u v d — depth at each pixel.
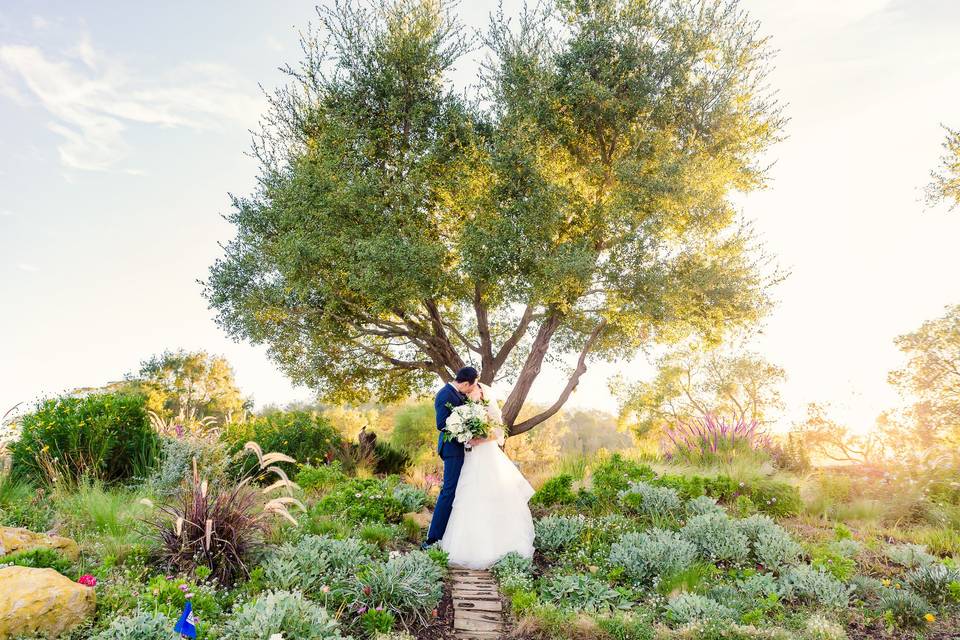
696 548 5.86
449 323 15.75
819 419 12.27
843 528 6.36
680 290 12.27
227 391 23.25
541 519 6.96
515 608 4.54
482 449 6.04
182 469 6.73
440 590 4.90
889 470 8.88
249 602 3.86
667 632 4.18
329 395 15.04
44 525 5.57
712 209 13.09
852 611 4.75
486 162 12.54
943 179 13.95
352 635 4.00
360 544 5.38
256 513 5.51
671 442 12.36
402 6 14.03
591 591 4.90
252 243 13.46
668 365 21.48
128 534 5.18
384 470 12.85
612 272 11.99
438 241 13.63
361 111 13.21
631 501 7.20
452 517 5.89
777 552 5.72
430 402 17.09
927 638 4.38
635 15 13.31
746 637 4.06
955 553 6.21
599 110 13.27
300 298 12.80
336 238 12.08
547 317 13.79
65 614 3.39
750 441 11.48
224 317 13.41
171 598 3.74
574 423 29.36
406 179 13.05
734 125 13.88
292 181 12.59
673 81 13.23
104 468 7.81
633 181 12.16
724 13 13.70
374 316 13.53
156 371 22.27
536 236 11.98
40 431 7.63
